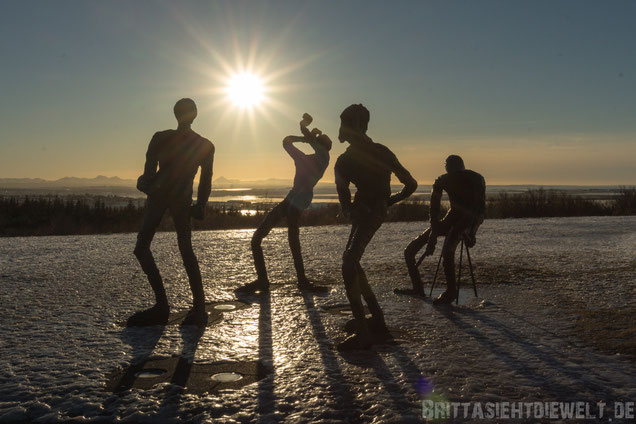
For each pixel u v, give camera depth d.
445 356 3.98
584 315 5.26
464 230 5.98
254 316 5.32
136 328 4.86
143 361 3.89
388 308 5.70
